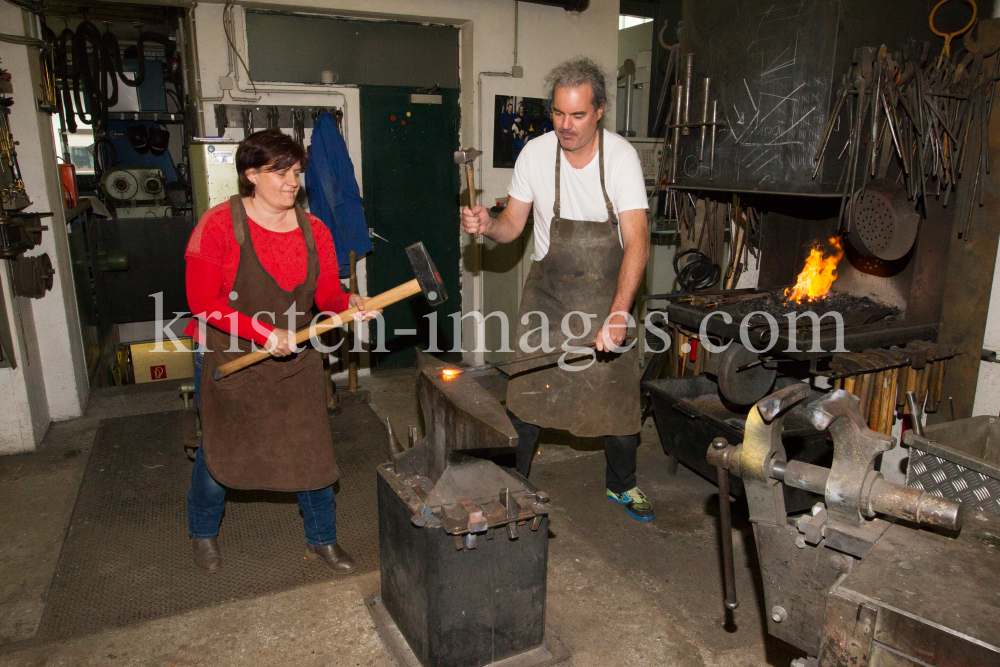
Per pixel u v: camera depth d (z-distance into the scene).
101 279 5.07
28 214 3.24
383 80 4.32
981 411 2.73
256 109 3.97
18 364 3.36
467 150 2.25
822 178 2.39
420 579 1.83
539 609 1.98
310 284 2.16
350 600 2.28
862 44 2.33
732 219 3.22
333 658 2.01
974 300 2.63
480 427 1.62
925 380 2.65
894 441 1.16
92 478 3.18
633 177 2.36
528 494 1.89
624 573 2.50
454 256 4.84
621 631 2.14
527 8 4.43
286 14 3.99
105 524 2.78
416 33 4.36
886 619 1.01
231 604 2.26
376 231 4.57
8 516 2.86
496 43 4.40
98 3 4.54
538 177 2.50
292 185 2.00
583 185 2.42
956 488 1.67
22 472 3.26
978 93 2.50
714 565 2.56
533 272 2.65
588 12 4.59
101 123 4.86
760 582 2.46
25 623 2.18
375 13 4.04
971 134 2.55
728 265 3.28
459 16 4.26
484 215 2.34
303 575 2.43
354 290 4.02
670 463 3.27
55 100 3.64
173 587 2.36
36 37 3.50
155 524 2.79
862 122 2.35
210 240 2.01
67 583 2.38
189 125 4.16
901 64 2.36
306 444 2.21
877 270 2.83
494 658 1.94
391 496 1.94
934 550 1.15
